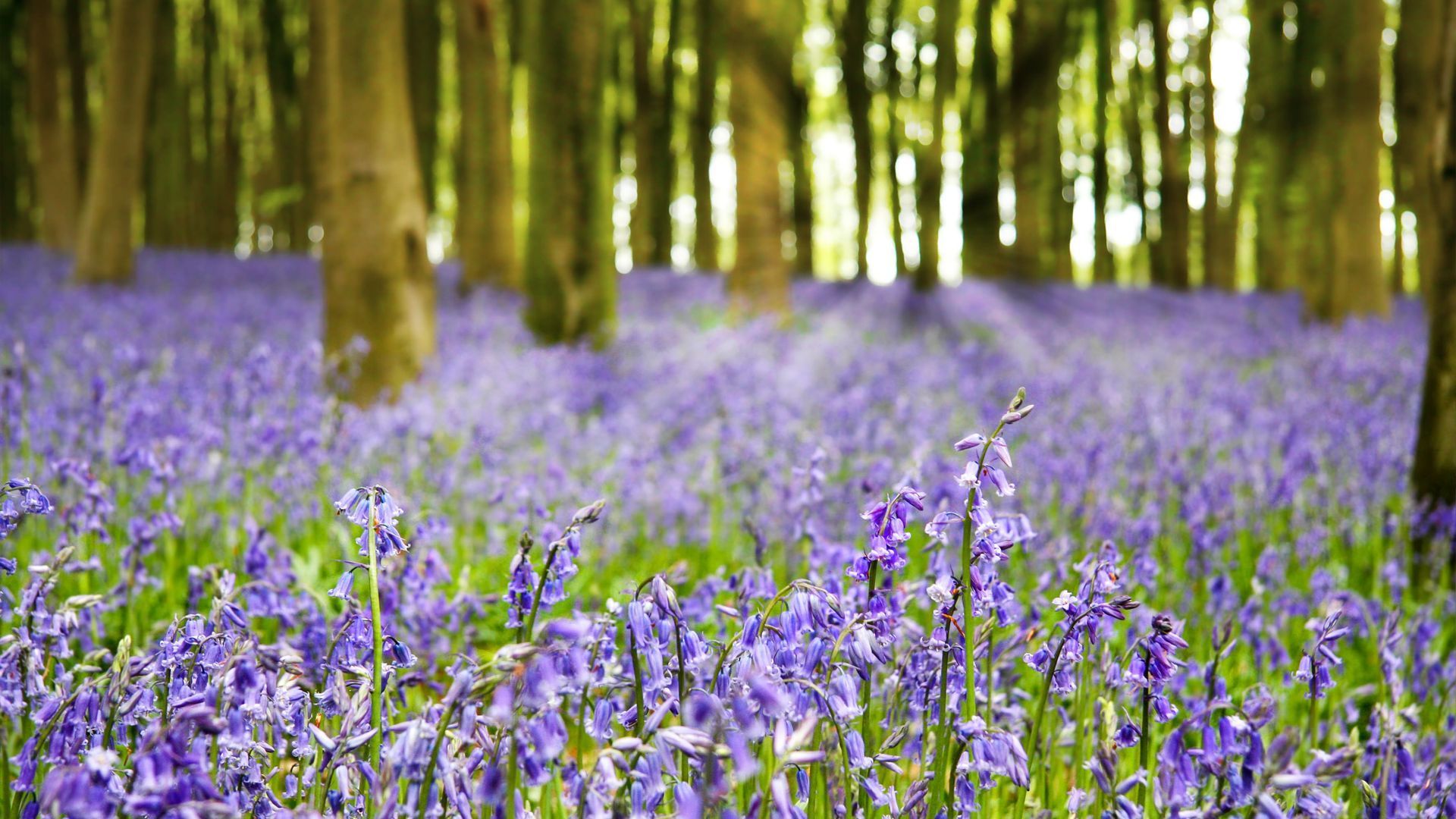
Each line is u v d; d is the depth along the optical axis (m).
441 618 3.44
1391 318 17.12
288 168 29.47
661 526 5.62
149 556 4.71
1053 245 33.19
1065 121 33.44
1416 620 3.70
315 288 17.97
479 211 18.58
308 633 3.20
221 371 6.68
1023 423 7.21
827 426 6.77
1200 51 27.92
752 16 15.55
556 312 11.91
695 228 27.36
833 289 21.73
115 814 1.83
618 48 26.75
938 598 2.29
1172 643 2.20
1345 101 17.16
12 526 2.49
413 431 5.94
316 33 17.16
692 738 1.70
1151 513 4.78
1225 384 10.23
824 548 3.27
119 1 15.94
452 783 1.88
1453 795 2.49
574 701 2.70
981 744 2.13
